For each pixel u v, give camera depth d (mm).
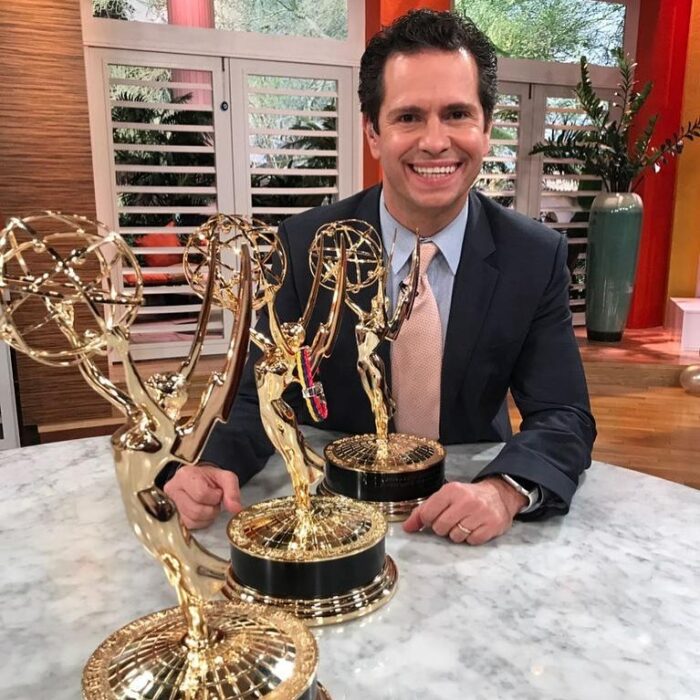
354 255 895
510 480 807
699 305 3607
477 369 1079
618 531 795
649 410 3053
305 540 640
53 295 419
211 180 2977
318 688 489
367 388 905
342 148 3164
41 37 2281
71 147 2389
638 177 3787
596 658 555
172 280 2947
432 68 911
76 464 1009
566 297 1104
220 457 888
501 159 3557
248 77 2945
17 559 732
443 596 652
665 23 3592
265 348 680
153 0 2799
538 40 3643
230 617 517
